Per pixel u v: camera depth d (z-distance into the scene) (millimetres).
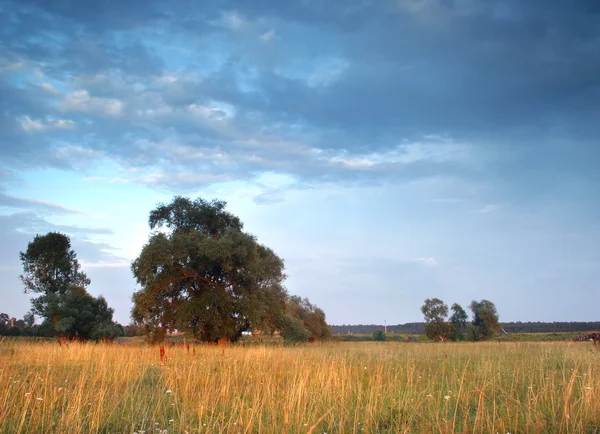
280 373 11438
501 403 8133
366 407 7844
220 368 12242
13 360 13422
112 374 11023
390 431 7000
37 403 7547
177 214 38062
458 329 71312
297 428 6980
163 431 6777
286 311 40844
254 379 10992
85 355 14922
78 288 46250
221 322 32469
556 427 6852
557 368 12922
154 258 31656
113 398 8352
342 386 9281
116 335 45344
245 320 34812
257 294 34969
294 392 8305
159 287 32062
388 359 15820
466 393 8617
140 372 11742
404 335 93562
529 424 6781
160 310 33188
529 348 20562
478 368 11891
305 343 37656
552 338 58812
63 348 16922
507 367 12672
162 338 32938
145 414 7582
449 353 18828
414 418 7652
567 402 7512
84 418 7266
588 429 6859
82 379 9188
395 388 9359
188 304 32188
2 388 8695
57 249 56188
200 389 9383
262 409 7969
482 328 69312
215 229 38469
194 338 34875
